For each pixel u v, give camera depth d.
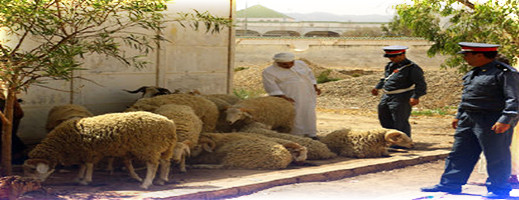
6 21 6.56
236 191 6.70
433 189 6.95
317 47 46.38
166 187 6.72
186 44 11.59
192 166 8.27
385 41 44.66
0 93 7.91
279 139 8.79
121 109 10.65
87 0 7.19
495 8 11.55
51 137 6.61
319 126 14.91
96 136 6.42
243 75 31.75
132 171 7.06
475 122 6.52
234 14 12.44
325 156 9.28
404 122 10.30
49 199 5.98
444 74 24.45
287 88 10.90
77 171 7.68
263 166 8.18
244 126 9.73
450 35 12.84
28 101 9.35
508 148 6.54
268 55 47.12
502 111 6.38
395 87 10.20
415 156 9.38
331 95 23.75
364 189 7.22
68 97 9.88
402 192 7.00
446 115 18.42
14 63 6.43
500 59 7.13
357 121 16.47
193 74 11.83
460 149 6.77
